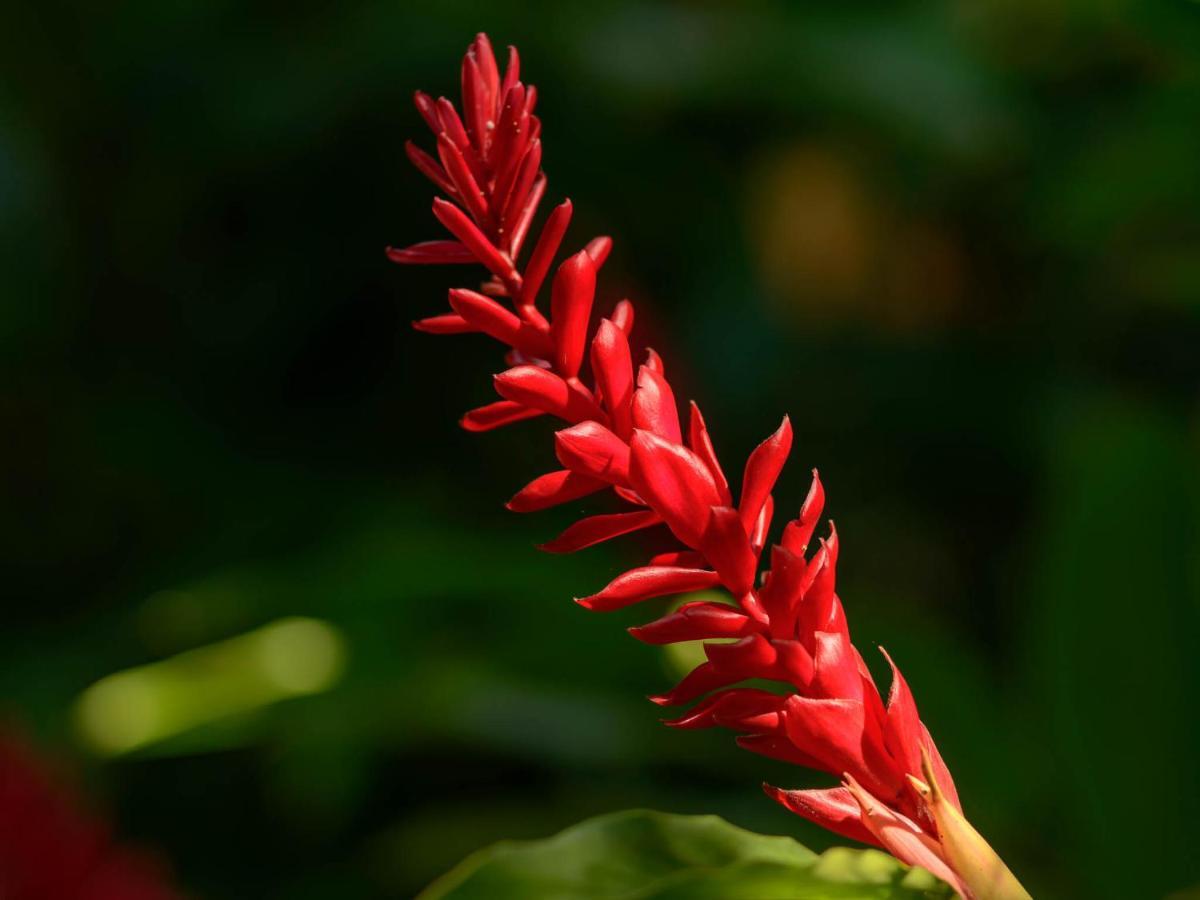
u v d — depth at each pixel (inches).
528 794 142.2
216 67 157.4
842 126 160.7
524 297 43.3
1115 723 78.5
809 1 160.1
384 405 165.5
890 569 162.2
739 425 157.1
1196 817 75.2
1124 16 91.1
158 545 160.1
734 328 157.3
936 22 160.4
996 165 158.4
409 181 159.0
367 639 113.9
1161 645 80.4
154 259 165.8
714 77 152.8
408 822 129.5
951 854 42.3
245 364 167.8
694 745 100.5
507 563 111.8
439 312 164.2
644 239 158.6
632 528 43.0
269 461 162.2
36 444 164.2
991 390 162.6
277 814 144.3
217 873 141.9
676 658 101.4
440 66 149.0
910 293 169.0
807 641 42.6
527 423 160.7
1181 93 111.4
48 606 161.9
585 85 152.4
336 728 115.9
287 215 163.0
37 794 52.0
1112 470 86.0
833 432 163.8
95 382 167.5
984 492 162.9
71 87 162.7
